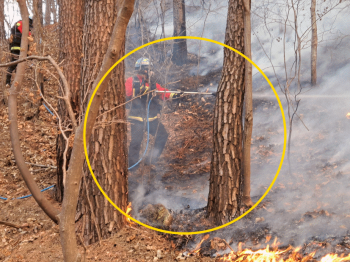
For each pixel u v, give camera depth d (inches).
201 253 120.9
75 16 187.2
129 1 58.6
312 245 112.6
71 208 67.6
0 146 239.6
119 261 118.2
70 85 177.3
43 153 242.7
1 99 304.7
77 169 66.8
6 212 163.5
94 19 135.1
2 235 143.6
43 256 125.6
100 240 127.7
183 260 117.2
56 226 146.9
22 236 142.7
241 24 141.6
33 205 168.7
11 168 213.8
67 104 71.2
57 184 175.8
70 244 67.8
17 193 185.8
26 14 92.3
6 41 318.0
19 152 85.0
